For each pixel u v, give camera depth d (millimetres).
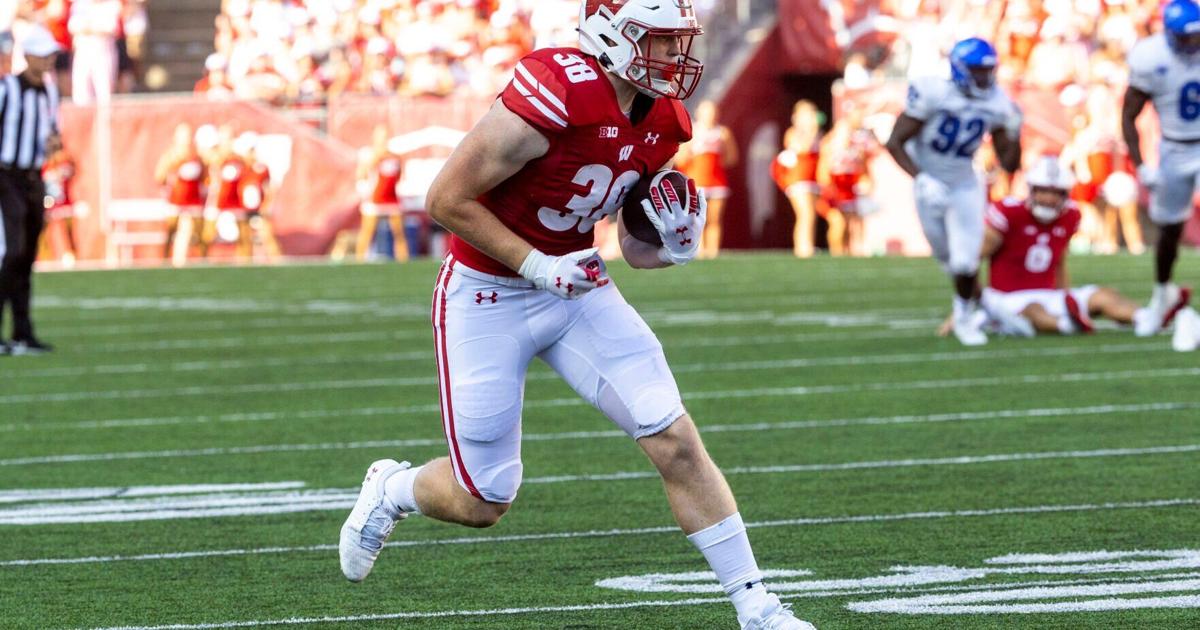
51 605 16969
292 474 24484
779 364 36312
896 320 45531
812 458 24688
